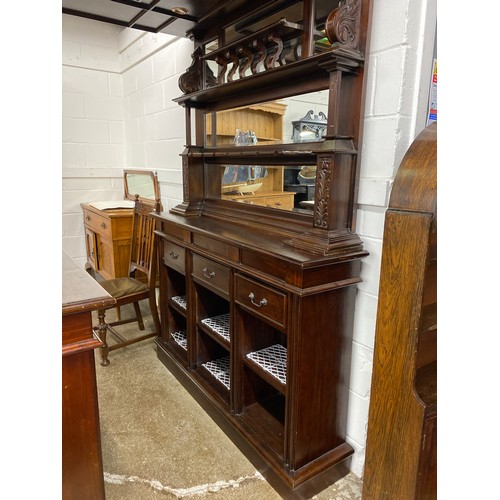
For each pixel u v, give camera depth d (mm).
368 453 1106
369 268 1423
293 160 1602
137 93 3318
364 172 1388
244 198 1919
